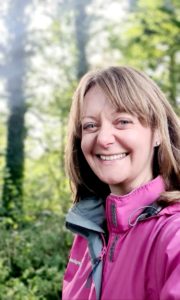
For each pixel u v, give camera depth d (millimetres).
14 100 10016
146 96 1325
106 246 1395
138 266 1178
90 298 1324
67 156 1640
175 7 10031
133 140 1296
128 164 1316
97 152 1333
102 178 1339
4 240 4711
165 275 1087
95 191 1647
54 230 4887
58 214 5430
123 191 1365
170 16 9867
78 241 1571
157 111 1334
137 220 1234
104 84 1323
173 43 10148
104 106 1312
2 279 4145
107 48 11359
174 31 9922
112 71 1353
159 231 1175
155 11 9938
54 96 10109
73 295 1439
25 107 10055
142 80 1346
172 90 9805
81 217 1489
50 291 3947
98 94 1329
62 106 9852
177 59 10406
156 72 10359
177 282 1037
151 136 1343
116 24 11375
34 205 6250
